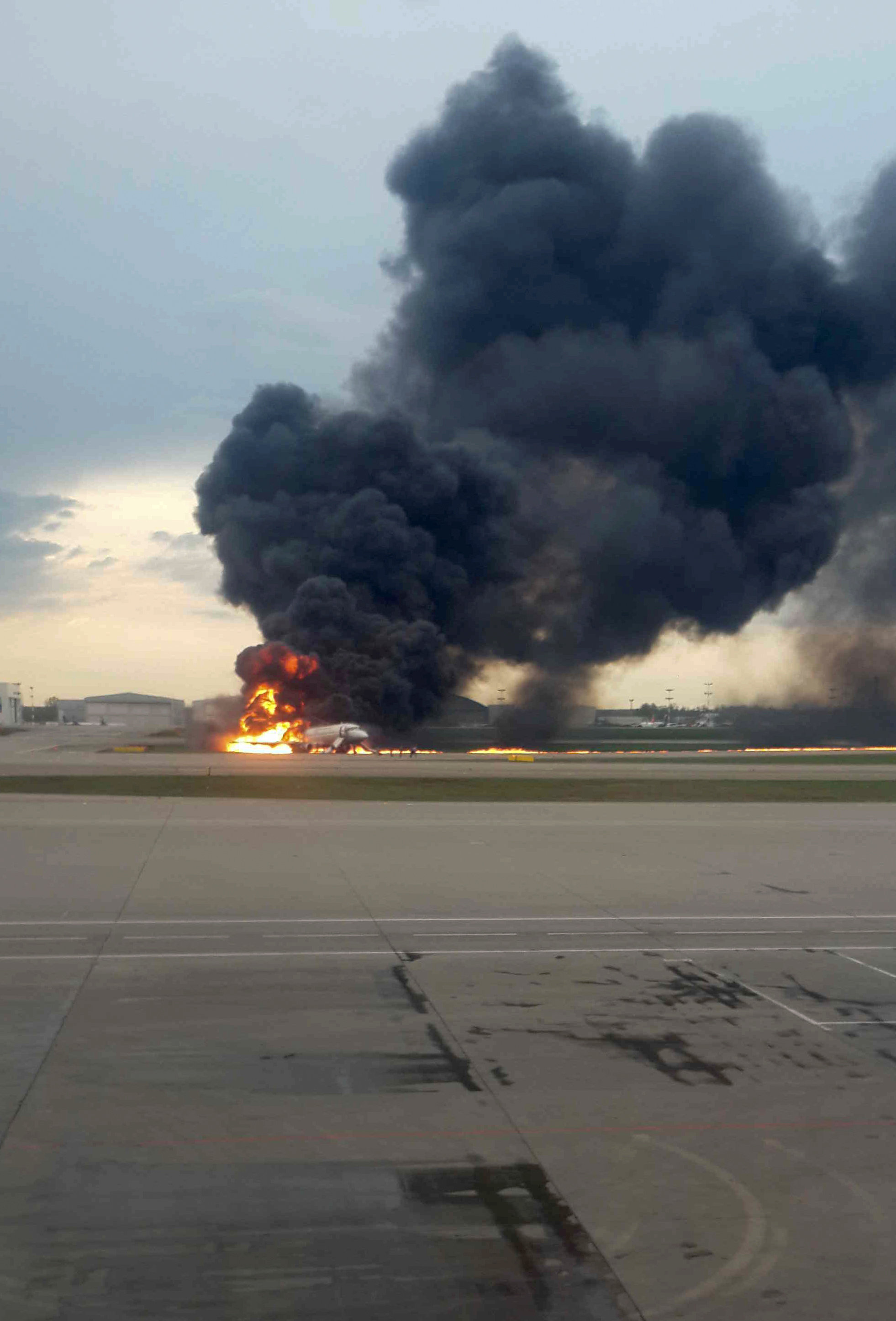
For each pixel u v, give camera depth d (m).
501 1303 5.60
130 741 102.69
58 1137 7.68
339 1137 7.77
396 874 22.28
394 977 12.97
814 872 23.27
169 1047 9.92
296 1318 5.44
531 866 23.86
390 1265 5.97
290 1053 9.80
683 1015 11.29
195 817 34.81
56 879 20.97
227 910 17.62
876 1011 11.48
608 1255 6.10
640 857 25.72
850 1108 8.48
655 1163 7.37
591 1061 9.66
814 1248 6.18
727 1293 5.70
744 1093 8.81
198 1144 7.59
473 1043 10.18
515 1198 6.80
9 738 111.81
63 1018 10.90
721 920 17.19
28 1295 5.60
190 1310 5.50
